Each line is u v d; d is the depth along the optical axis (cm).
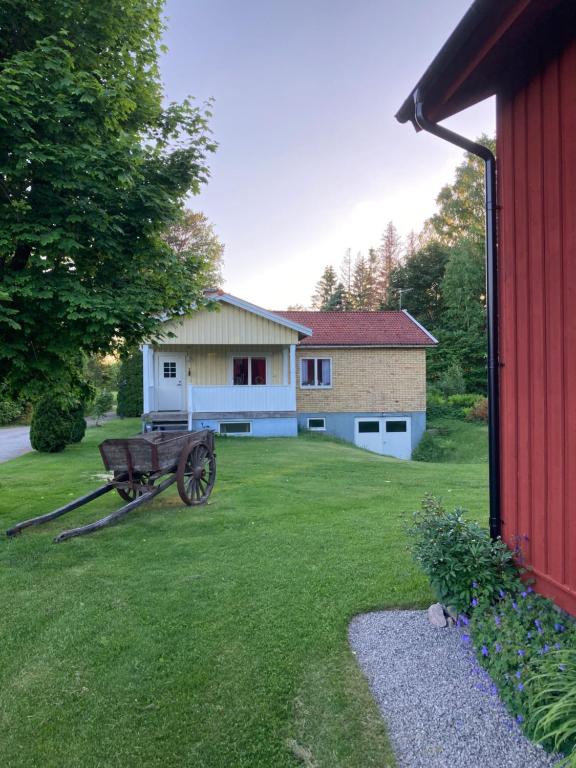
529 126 312
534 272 310
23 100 516
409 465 1127
